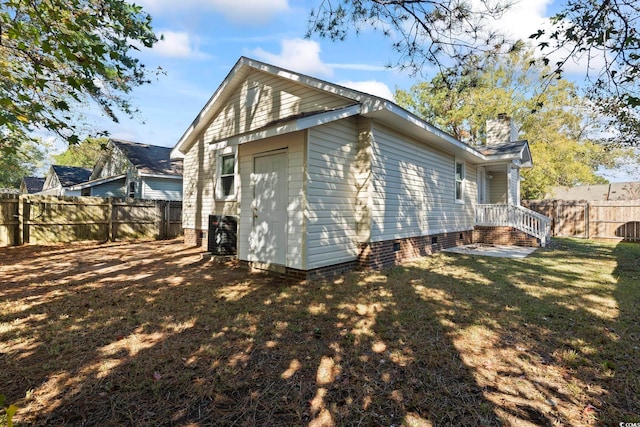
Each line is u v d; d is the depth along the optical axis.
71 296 4.69
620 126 7.36
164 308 4.19
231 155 8.93
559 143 19.50
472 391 2.39
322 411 2.16
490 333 3.44
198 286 5.34
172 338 3.27
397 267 7.15
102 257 8.20
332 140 6.18
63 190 20.00
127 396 2.30
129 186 17.25
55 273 6.32
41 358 2.82
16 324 3.58
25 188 27.62
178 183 17.16
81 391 2.35
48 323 3.62
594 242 13.07
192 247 10.07
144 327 3.55
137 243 11.28
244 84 8.57
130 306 4.25
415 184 8.39
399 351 3.01
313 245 5.79
